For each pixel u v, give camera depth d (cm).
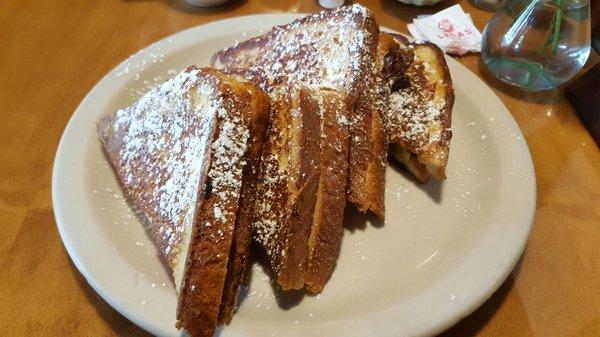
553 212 24
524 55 29
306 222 20
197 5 36
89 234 21
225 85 20
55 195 22
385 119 24
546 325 20
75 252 20
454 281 20
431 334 18
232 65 28
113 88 27
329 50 24
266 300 20
